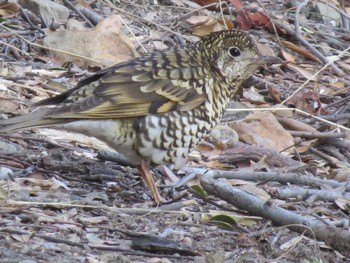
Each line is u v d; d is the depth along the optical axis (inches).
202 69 453.4
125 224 418.6
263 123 569.9
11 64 592.7
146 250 392.8
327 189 492.7
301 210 462.3
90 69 614.2
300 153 564.7
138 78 438.9
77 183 464.1
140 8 706.8
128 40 626.5
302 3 733.3
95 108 426.9
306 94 627.2
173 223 426.3
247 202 436.8
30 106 524.7
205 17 697.0
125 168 492.1
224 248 406.3
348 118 606.2
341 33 746.2
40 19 656.4
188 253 393.1
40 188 444.1
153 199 449.7
